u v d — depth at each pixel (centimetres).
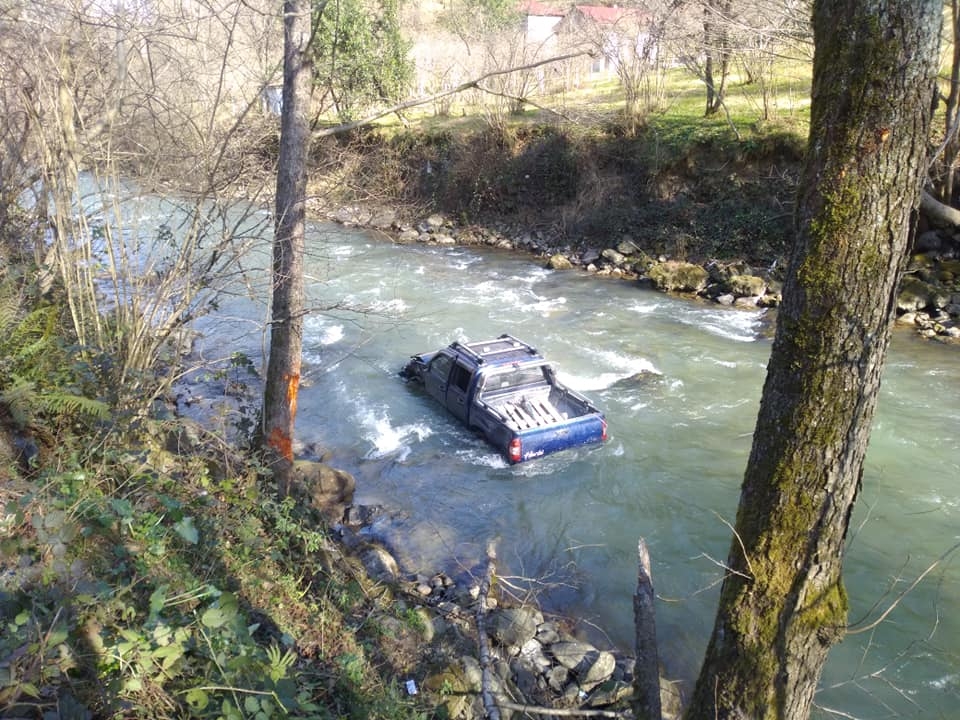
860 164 311
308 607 649
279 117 996
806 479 338
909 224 315
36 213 888
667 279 1927
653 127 2384
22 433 666
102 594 444
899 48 298
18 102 831
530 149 2577
